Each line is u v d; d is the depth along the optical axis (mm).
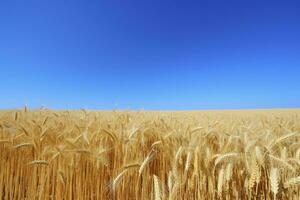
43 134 1092
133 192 940
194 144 927
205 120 1908
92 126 1257
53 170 1020
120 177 825
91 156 958
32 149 1126
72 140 999
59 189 985
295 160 713
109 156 1085
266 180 762
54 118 1574
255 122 1884
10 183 1100
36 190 1062
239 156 831
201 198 834
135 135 1076
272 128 1451
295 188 756
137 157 1013
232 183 826
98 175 988
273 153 785
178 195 823
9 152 1154
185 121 1701
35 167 1043
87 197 989
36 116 1653
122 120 1556
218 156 806
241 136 1007
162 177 962
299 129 1481
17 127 1158
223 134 1101
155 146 1089
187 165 811
